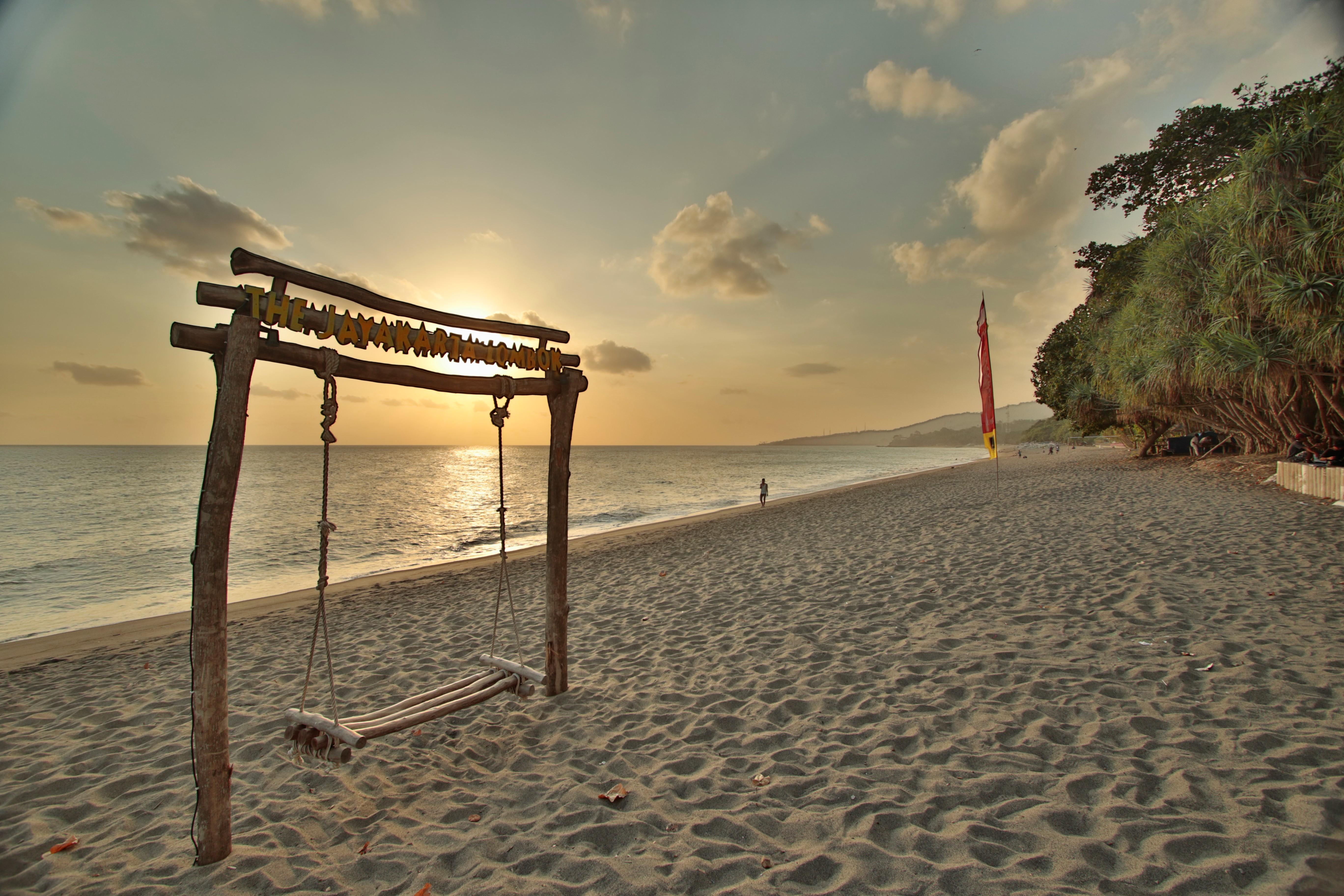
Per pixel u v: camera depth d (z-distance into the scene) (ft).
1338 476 36.01
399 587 37.35
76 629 31.86
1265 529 30.09
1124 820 9.17
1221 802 9.40
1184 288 56.90
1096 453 190.60
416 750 13.93
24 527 71.15
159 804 12.22
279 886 9.25
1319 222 39.60
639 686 17.08
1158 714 12.51
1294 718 11.80
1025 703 13.60
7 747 15.81
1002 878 8.16
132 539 62.90
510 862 9.51
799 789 11.02
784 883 8.48
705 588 29.35
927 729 12.86
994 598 22.24
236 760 14.11
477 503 101.14
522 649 22.03
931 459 371.97
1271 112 71.51
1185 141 82.74
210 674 9.78
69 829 11.43
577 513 87.04
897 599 23.45
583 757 13.05
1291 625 16.88
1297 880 7.57
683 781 11.64
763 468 238.48
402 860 9.70
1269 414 62.49
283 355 10.12
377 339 11.39
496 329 13.82
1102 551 28.27
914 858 8.75
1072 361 104.47
